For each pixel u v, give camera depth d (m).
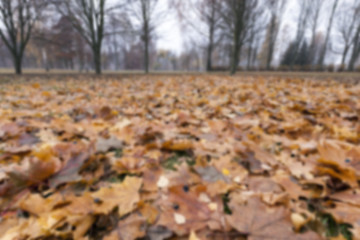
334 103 3.24
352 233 0.83
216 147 1.64
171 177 1.16
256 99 3.69
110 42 64.44
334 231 0.87
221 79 9.70
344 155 1.23
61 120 2.11
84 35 16.81
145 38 22.69
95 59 17.83
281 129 2.10
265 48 48.62
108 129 2.05
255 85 5.61
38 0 14.65
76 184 1.09
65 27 20.06
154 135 1.90
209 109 3.10
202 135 1.92
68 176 1.07
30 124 2.02
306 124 2.10
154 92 4.93
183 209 0.88
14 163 1.29
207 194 0.96
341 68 23.84
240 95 4.20
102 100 3.86
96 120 2.29
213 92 4.65
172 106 3.35
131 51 69.75
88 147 1.43
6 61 75.50
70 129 1.82
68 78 10.92
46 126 2.04
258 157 1.41
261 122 2.31
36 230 0.76
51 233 0.75
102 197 0.90
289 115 2.60
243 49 47.12
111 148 1.63
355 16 28.22
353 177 1.01
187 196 0.94
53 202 0.89
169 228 0.79
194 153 1.53
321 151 1.25
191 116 2.54
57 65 66.44
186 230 0.78
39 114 2.49
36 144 1.61
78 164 1.16
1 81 7.97
